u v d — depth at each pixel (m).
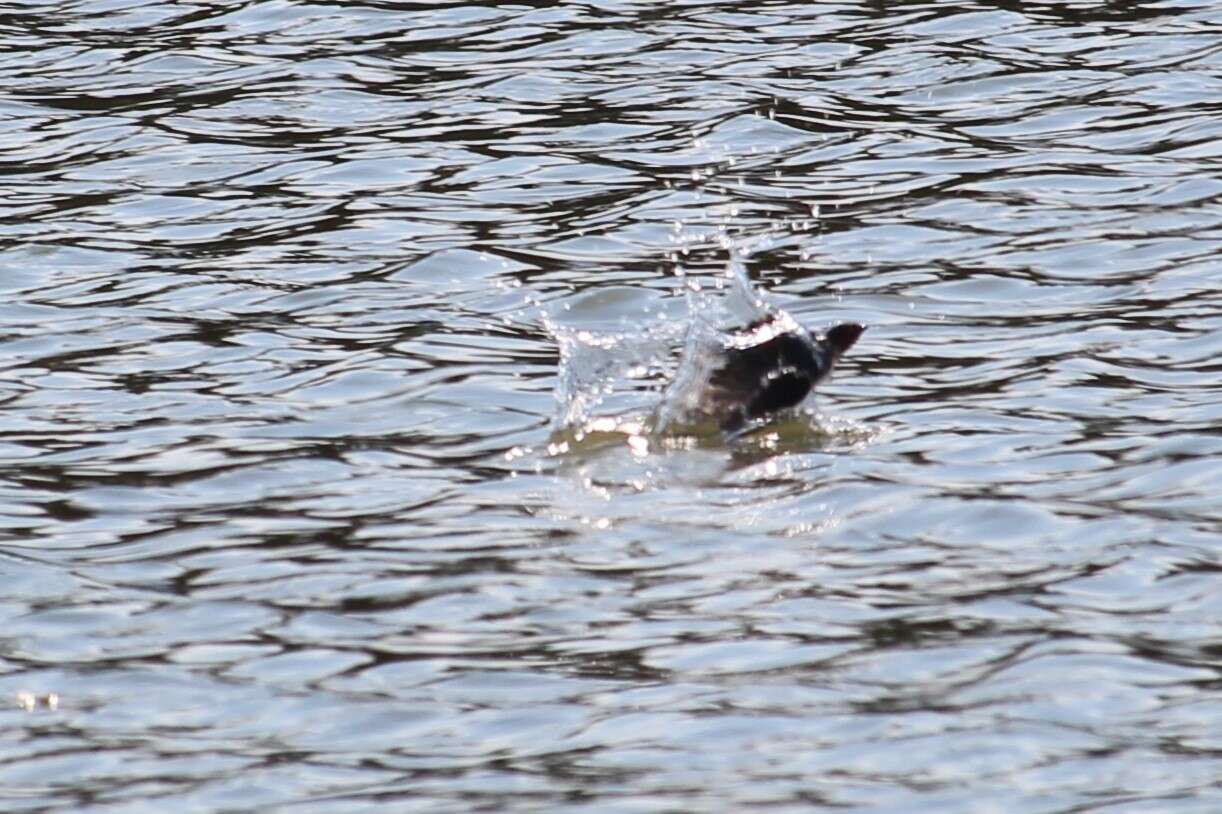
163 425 25.22
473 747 17.39
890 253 31.28
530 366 27.03
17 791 16.84
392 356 27.44
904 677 18.31
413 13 46.81
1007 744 17.11
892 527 21.47
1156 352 26.53
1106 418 24.33
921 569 20.50
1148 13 44.47
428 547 21.39
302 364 27.27
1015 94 39.44
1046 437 23.80
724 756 17.06
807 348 24.80
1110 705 17.70
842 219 33.00
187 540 21.75
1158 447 23.30
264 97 41.06
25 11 48.19
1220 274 29.36
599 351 26.39
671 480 22.94
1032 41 42.81
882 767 16.81
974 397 25.22
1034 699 17.83
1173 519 21.39
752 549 21.09
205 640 19.44
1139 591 19.84
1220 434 23.56
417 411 25.44
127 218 34.28
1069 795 16.31
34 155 37.94
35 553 21.47
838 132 37.62
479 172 36.19
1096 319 27.89
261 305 29.83
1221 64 40.56
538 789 16.62
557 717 17.81
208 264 31.80
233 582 20.67
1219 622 19.17
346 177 36.16
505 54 43.47
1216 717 17.45
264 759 17.25
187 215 34.38
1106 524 21.31
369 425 25.03
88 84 42.38
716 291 29.98
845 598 19.89
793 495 22.36
